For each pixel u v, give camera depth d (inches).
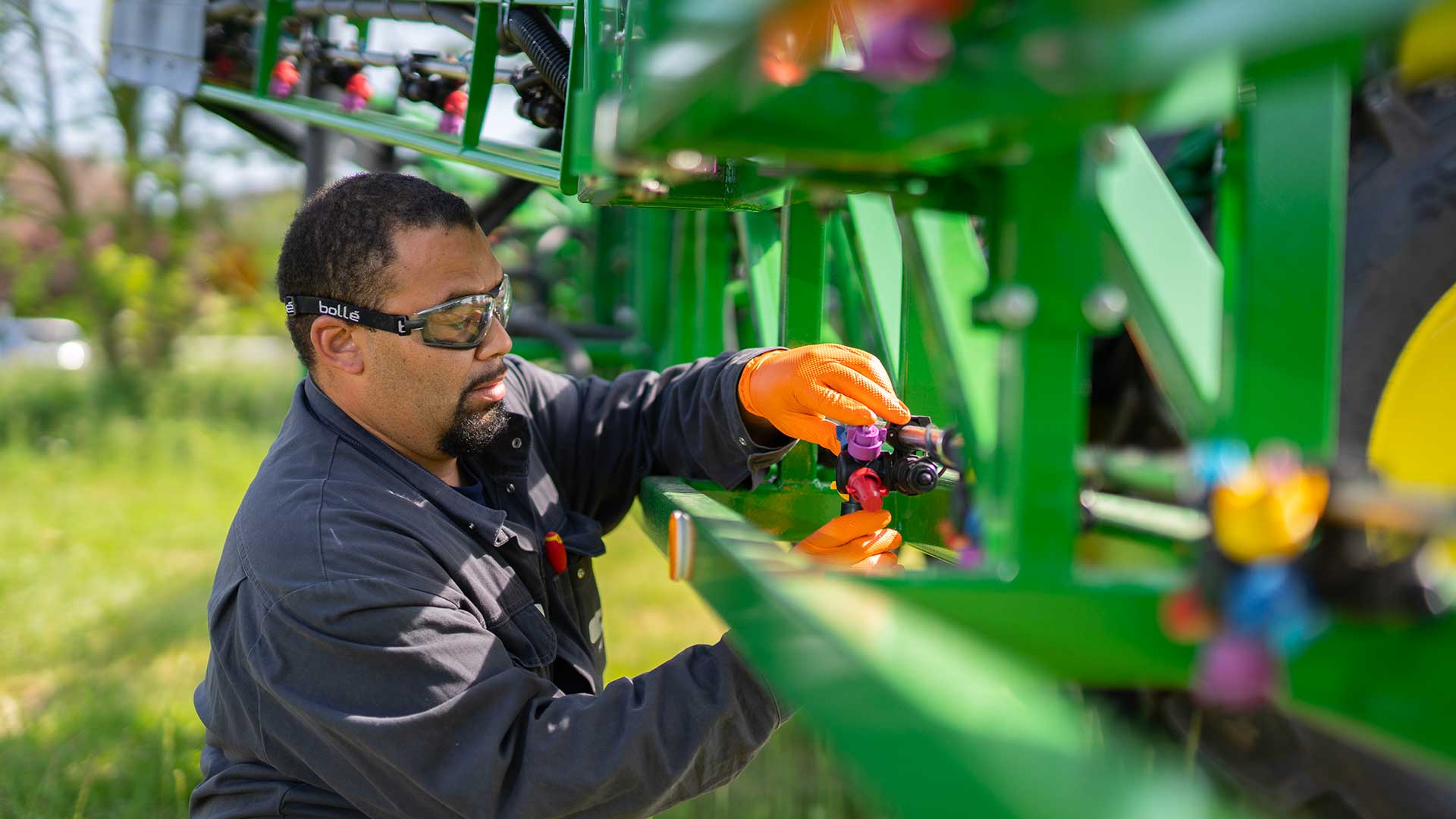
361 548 55.1
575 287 181.5
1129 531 38.6
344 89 101.4
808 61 27.5
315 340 64.0
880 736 23.7
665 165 37.4
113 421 307.6
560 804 49.8
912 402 58.2
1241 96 31.6
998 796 19.8
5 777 99.5
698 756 50.6
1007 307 30.2
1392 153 53.7
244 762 60.8
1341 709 31.3
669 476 72.8
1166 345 35.6
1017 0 24.0
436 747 51.3
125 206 387.9
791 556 37.9
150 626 146.7
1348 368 53.1
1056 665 31.9
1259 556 27.4
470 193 161.6
